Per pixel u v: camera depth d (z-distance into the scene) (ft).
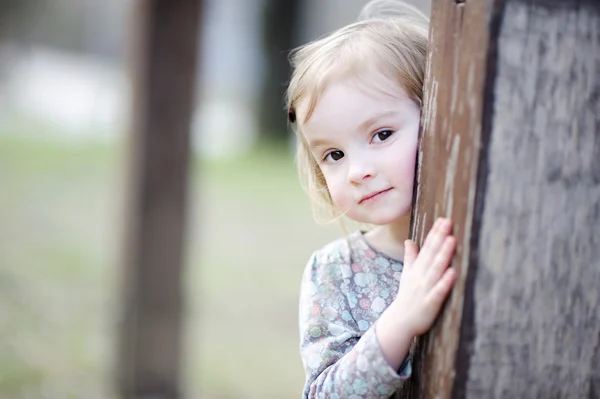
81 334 19.19
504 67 3.96
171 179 15.12
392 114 5.23
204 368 17.70
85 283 23.52
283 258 28.78
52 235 29.40
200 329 20.47
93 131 58.39
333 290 5.57
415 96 5.32
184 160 15.17
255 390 16.70
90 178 42.14
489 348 4.13
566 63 3.98
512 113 3.99
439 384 4.32
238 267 26.96
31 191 37.60
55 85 79.05
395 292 5.51
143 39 14.67
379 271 5.60
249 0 71.72
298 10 58.80
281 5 58.49
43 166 44.14
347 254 5.73
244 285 24.89
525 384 4.16
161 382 15.55
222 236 31.60
